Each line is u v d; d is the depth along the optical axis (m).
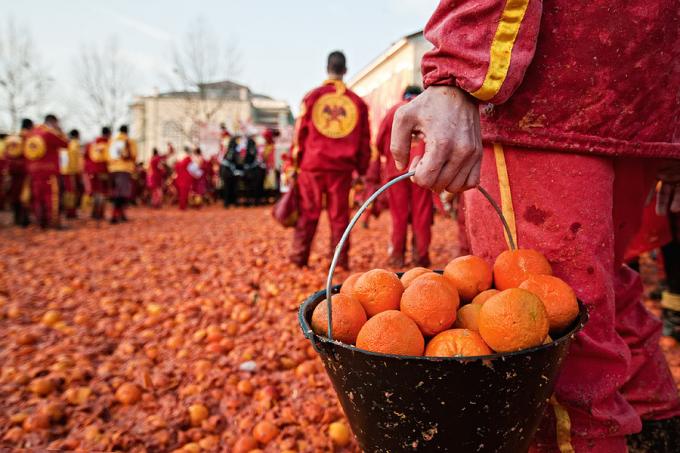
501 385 0.94
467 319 1.16
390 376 0.95
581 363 1.30
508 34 1.08
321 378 2.61
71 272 5.41
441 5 1.16
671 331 3.07
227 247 7.13
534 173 1.30
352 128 4.73
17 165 10.20
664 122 1.27
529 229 1.32
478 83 1.06
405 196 5.03
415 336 1.05
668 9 1.20
